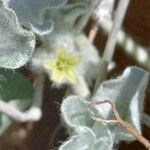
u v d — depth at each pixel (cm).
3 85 19
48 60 18
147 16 21
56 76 18
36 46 19
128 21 21
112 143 16
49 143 22
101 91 17
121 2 18
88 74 19
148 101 20
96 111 17
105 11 20
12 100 20
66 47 19
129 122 17
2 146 23
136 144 20
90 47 19
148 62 20
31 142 23
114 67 21
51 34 18
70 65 18
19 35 14
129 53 20
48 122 22
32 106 19
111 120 16
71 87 19
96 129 17
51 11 18
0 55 14
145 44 21
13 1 17
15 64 14
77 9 18
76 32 19
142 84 16
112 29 18
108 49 18
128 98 17
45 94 21
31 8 17
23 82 20
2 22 14
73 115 16
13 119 20
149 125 18
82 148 16
